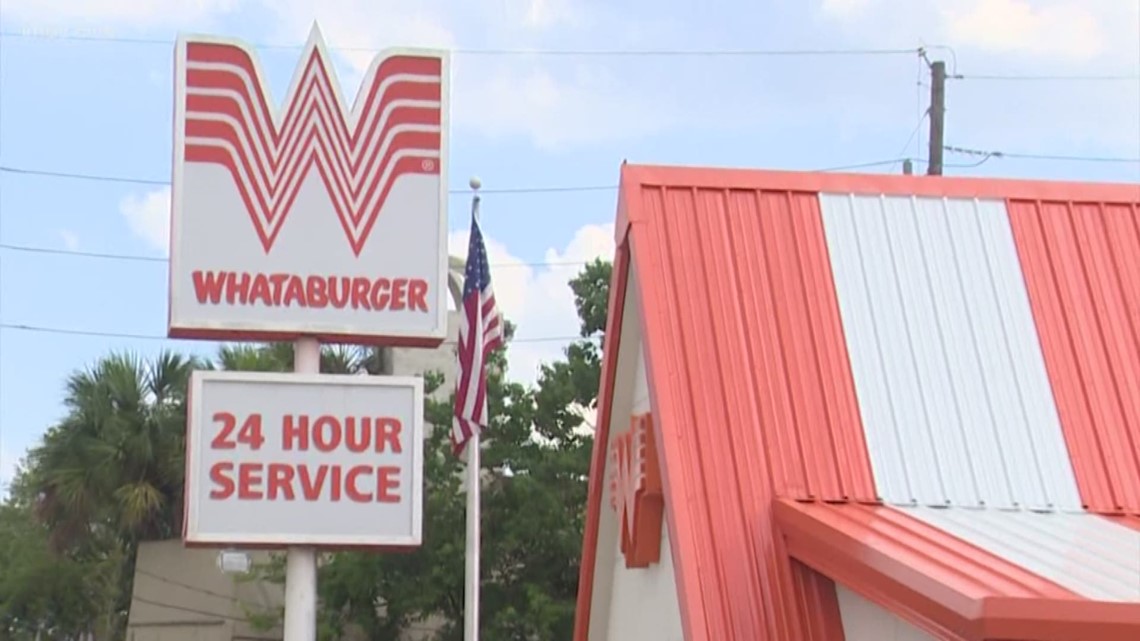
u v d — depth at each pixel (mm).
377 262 15844
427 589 35062
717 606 12047
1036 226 14984
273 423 15500
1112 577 9664
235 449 15398
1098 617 8570
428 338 15828
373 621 35688
